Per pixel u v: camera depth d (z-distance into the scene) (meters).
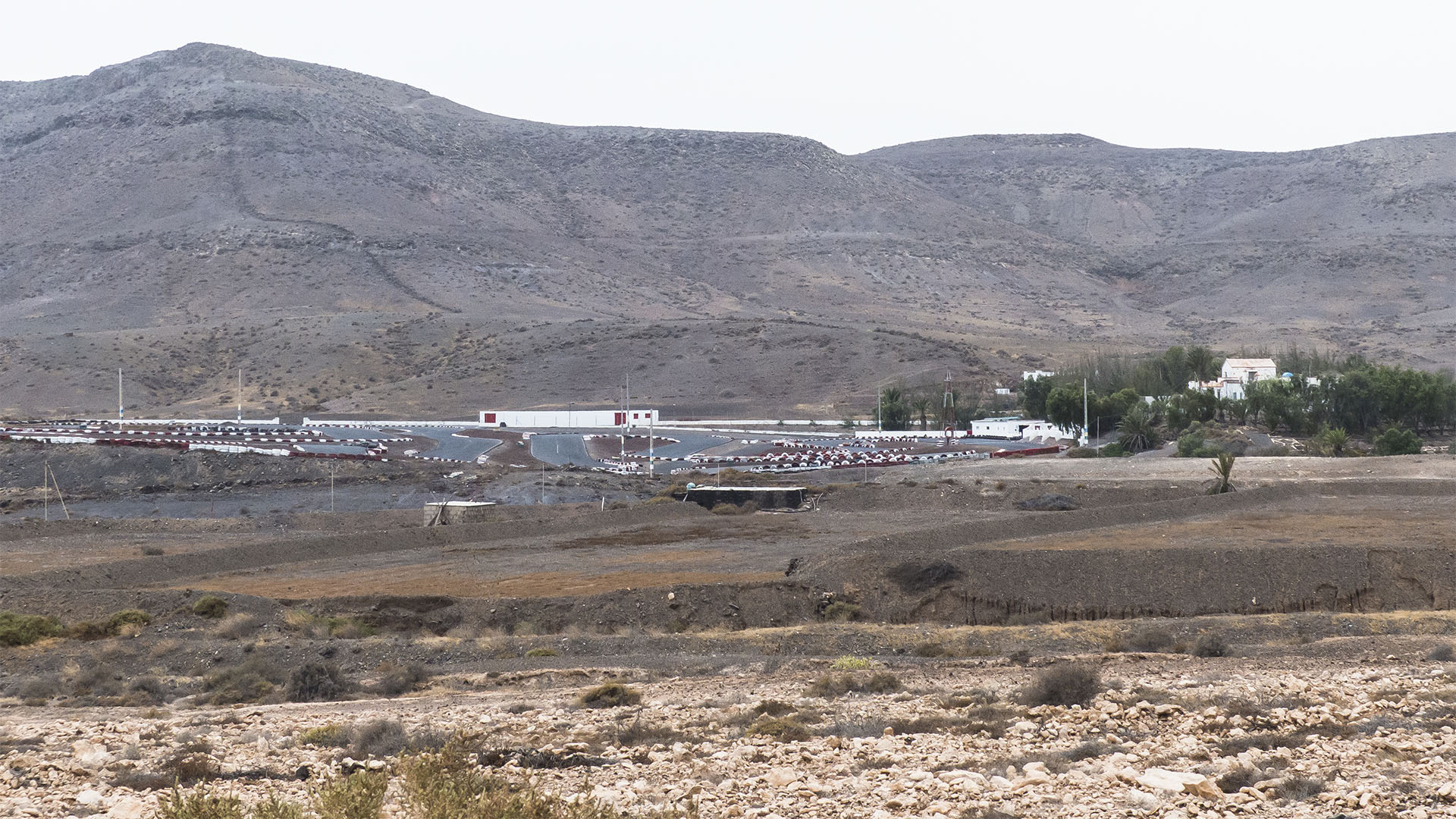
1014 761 27.34
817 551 83.62
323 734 34.38
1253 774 24.62
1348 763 25.72
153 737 35.62
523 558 85.62
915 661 50.53
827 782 25.86
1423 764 25.05
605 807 21.84
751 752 29.45
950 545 84.69
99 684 50.78
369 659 53.91
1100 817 21.48
